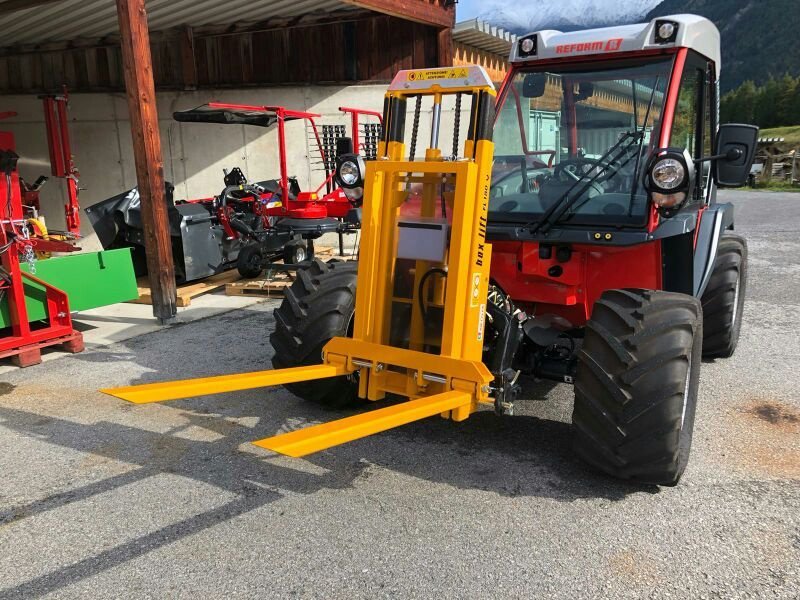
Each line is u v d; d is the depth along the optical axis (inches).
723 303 183.9
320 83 407.5
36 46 446.6
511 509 113.7
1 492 122.6
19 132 459.2
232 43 420.8
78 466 132.4
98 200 450.9
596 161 133.4
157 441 143.6
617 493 119.0
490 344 135.0
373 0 320.8
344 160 128.9
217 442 142.6
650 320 113.7
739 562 98.5
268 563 99.6
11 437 147.1
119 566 99.5
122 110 438.3
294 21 402.6
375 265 124.3
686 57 134.5
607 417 112.7
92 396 172.4
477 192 114.4
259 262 308.0
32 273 211.9
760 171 1131.3
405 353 119.7
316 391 150.3
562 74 141.5
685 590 92.3
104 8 350.0
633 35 133.4
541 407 160.1
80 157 447.5
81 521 112.1
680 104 135.6
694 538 104.7
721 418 153.0
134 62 221.8
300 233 296.7
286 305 148.5
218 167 430.9
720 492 119.2
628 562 98.7
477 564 98.5
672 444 110.5
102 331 238.7
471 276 116.3
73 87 445.7
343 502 116.7
